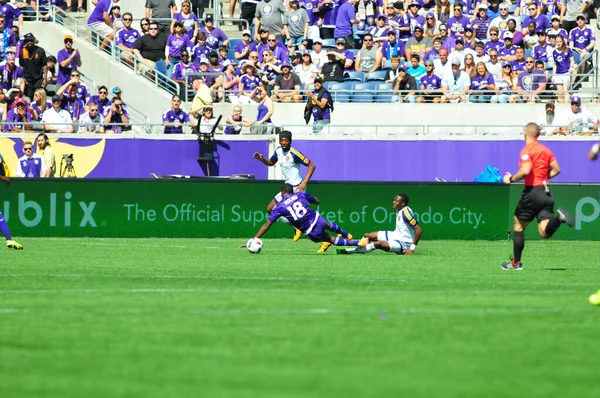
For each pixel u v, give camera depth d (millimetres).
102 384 22000
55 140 82625
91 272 45844
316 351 25906
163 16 97625
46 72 89438
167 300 35531
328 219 72500
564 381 22766
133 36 95562
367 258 55312
